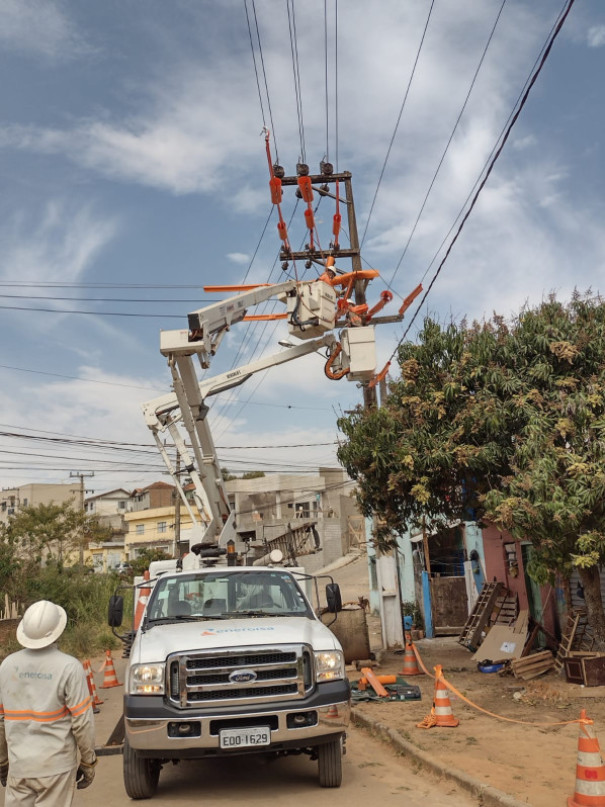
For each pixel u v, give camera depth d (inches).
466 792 245.8
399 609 696.4
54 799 154.9
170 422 548.1
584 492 388.8
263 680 241.4
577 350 442.3
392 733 326.0
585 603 505.0
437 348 492.1
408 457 473.7
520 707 381.1
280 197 554.6
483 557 728.3
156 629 277.1
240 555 569.6
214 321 458.0
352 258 701.9
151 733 235.3
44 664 157.6
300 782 267.6
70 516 1777.8
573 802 217.2
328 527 2047.2
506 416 450.6
